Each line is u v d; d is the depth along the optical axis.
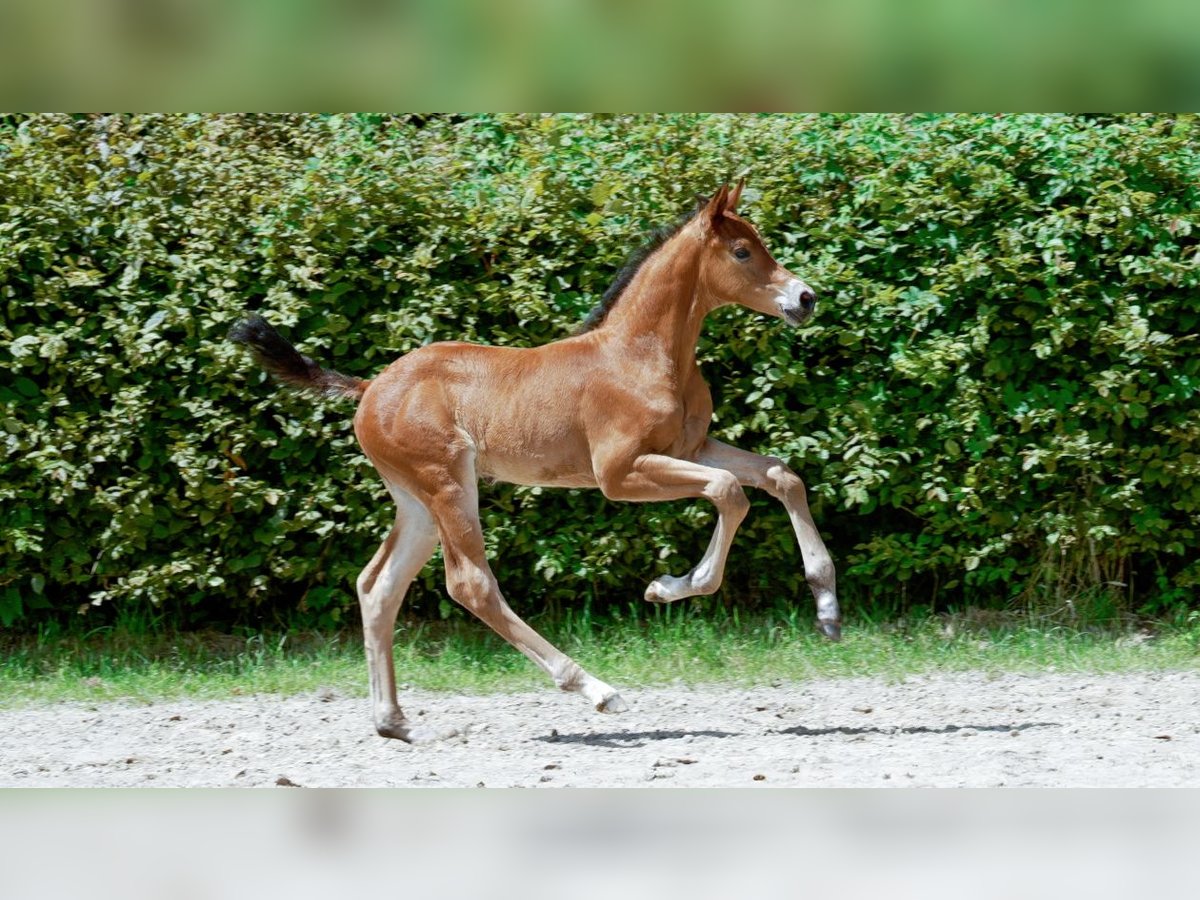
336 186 13.91
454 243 14.00
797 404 14.35
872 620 14.62
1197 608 14.71
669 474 10.69
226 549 14.16
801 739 10.74
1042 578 14.63
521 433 10.96
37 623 14.70
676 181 14.09
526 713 12.05
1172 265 13.67
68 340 13.81
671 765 9.89
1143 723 11.07
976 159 14.09
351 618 14.81
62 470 13.44
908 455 13.95
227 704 12.58
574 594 14.49
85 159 14.30
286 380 11.41
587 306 14.03
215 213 13.94
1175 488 14.27
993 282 13.84
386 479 11.20
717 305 11.14
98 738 11.20
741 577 15.00
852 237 14.02
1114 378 13.79
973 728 11.02
